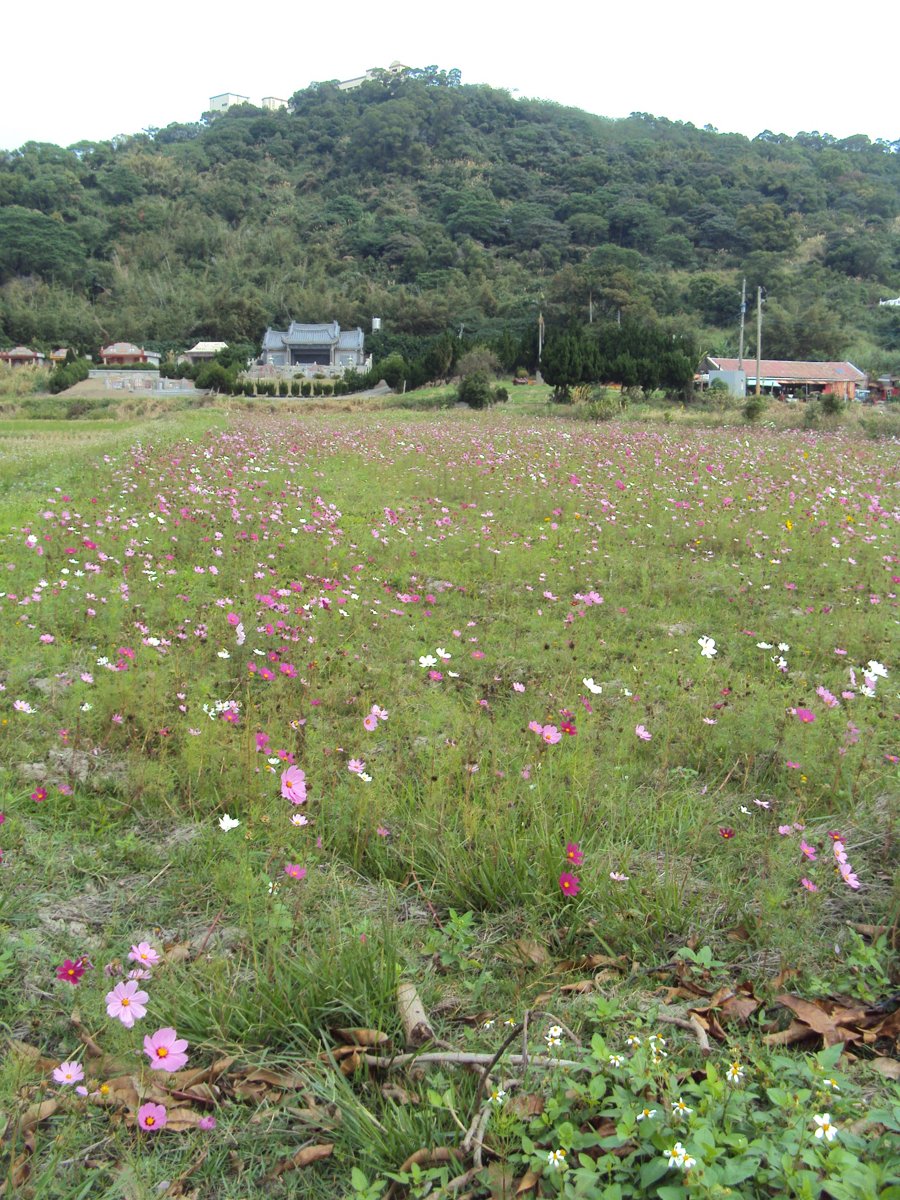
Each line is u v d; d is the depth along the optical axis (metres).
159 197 92.69
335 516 8.23
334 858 2.82
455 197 88.75
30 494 9.68
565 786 3.16
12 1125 1.79
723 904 2.61
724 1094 1.74
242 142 106.62
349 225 88.50
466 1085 1.92
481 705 3.92
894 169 100.38
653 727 3.80
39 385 49.91
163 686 3.92
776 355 53.03
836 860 2.52
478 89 112.25
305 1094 1.92
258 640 4.71
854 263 70.81
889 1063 1.97
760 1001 2.21
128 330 68.88
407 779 3.25
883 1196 1.44
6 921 2.45
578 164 94.50
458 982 2.33
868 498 10.05
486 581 6.58
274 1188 1.75
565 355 31.19
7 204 84.44
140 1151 1.80
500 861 2.70
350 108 111.06
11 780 3.13
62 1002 2.19
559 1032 1.94
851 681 4.33
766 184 88.31
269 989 2.16
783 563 7.07
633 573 6.76
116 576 6.14
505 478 11.18
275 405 38.84
